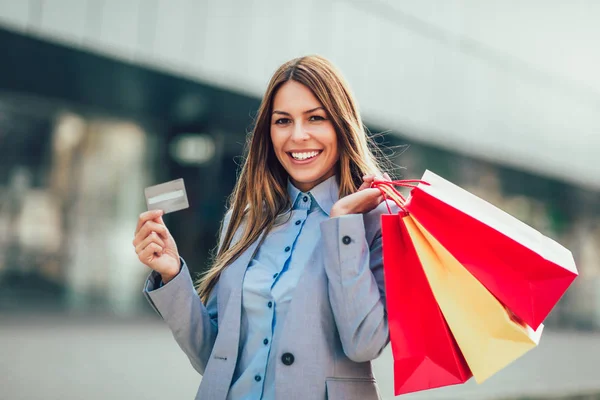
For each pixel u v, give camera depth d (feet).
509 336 4.17
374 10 33.45
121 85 27.91
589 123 48.08
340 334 4.42
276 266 4.98
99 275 31.09
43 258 29.60
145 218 4.89
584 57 47.65
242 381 4.66
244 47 28.45
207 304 5.53
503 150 40.65
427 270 4.26
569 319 51.13
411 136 35.19
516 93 41.91
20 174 29.27
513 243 4.14
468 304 4.25
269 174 5.44
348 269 4.42
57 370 16.30
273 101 5.27
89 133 31.24
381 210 5.08
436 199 4.27
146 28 25.58
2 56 24.66
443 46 37.19
